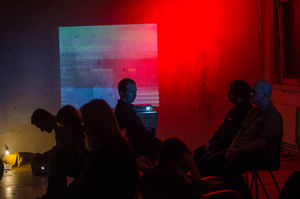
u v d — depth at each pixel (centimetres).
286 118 602
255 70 641
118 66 632
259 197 427
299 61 604
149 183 266
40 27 625
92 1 621
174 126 641
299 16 597
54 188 319
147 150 416
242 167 369
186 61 633
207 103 640
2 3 620
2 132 637
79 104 637
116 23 625
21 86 634
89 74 633
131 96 428
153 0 623
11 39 626
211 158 408
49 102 638
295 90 571
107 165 231
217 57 635
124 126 413
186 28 628
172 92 637
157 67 632
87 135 245
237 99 431
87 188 235
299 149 572
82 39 628
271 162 364
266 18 638
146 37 627
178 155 273
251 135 383
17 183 514
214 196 307
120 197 231
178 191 272
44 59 630
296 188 283
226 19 630
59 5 622
